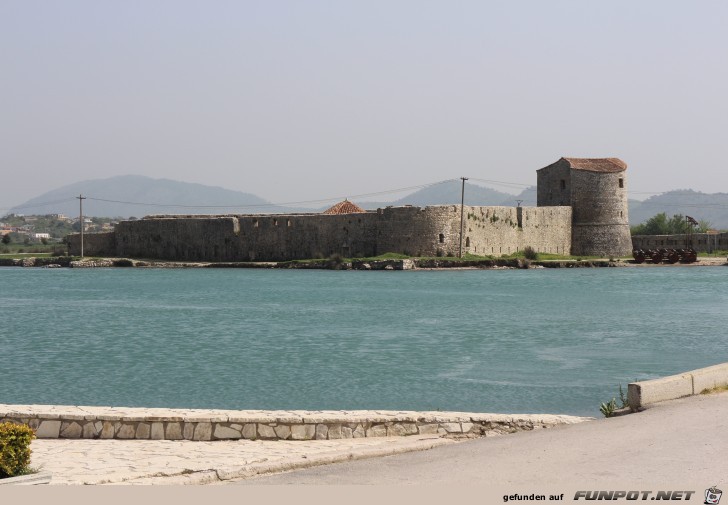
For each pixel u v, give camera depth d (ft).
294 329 214.48
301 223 496.23
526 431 78.84
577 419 83.20
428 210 465.88
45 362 162.40
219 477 62.34
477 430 81.76
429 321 232.53
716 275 432.66
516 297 308.40
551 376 144.46
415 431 81.61
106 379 143.13
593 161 536.42
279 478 62.03
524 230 505.66
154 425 80.94
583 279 405.39
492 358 165.27
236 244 513.04
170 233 532.73
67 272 500.33
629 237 536.01
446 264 461.78
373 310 262.67
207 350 177.27
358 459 68.13
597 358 164.86
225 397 127.24
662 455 64.28
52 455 73.10
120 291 348.79
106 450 75.41
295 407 119.75
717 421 74.08
